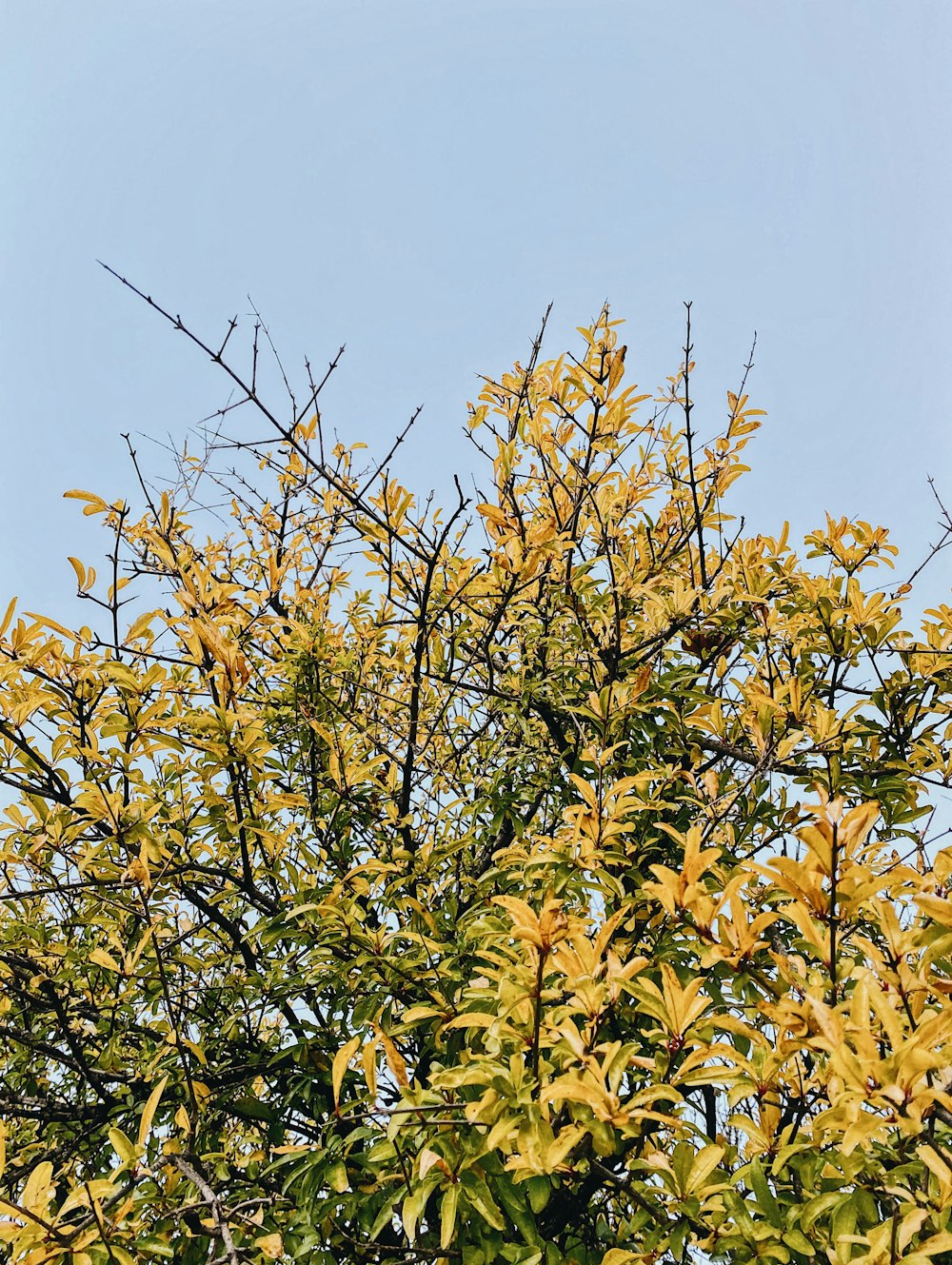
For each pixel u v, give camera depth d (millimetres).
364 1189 2330
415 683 3516
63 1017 3029
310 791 3822
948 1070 1682
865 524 3887
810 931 1793
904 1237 1603
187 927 3527
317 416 3461
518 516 3791
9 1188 3021
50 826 2828
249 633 4086
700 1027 1890
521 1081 1828
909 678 3438
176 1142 2264
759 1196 1869
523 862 2949
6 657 2811
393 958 2752
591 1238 2561
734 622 3838
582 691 3713
